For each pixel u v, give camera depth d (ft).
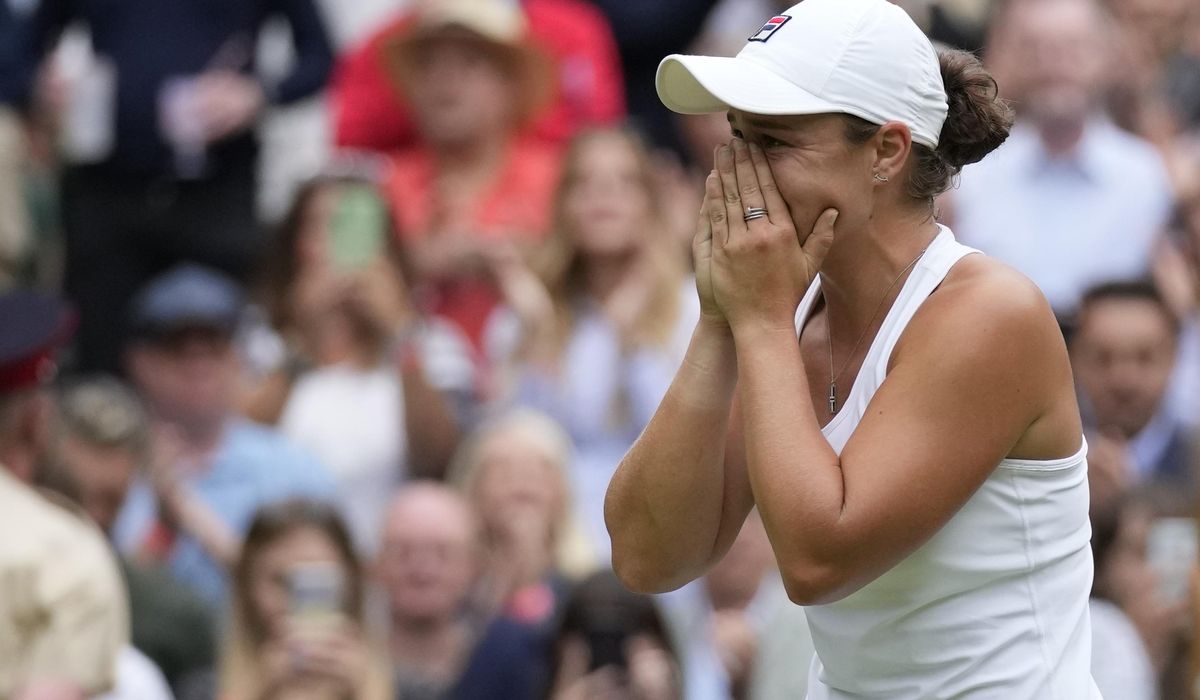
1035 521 33.65
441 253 79.56
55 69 98.53
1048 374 32.94
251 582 63.93
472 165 84.38
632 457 35.68
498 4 86.84
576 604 60.64
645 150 80.74
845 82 32.76
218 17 91.97
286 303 80.38
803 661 59.47
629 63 95.20
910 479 31.96
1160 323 76.64
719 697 66.13
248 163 93.35
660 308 77.05
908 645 34.35
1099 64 90.02
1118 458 66.80
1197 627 49.88
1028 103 88.02
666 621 61.00
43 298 59.41
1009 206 87.56
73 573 56.24
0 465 57.82
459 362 77.97
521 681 63.77
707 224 34.14
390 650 67.31
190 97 91.09
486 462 70.28
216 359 75.92
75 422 71.00
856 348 34.73
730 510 36.17
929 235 34.32
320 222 80.07
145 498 74.59
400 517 67.87
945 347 32.48
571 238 77.20
